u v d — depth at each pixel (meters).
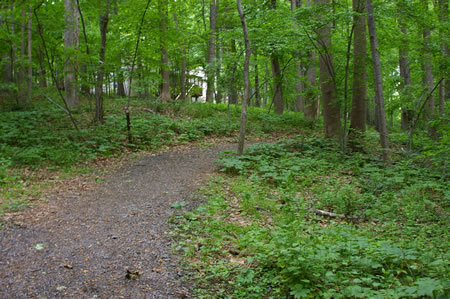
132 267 4.09
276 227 5.30
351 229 5.23
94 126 12.67
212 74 19.02
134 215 5.90
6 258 4.23
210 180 8.23
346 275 3.55
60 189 7.41
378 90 9.55
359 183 8.07
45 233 5.07
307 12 10.46
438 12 11.20
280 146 11.04
